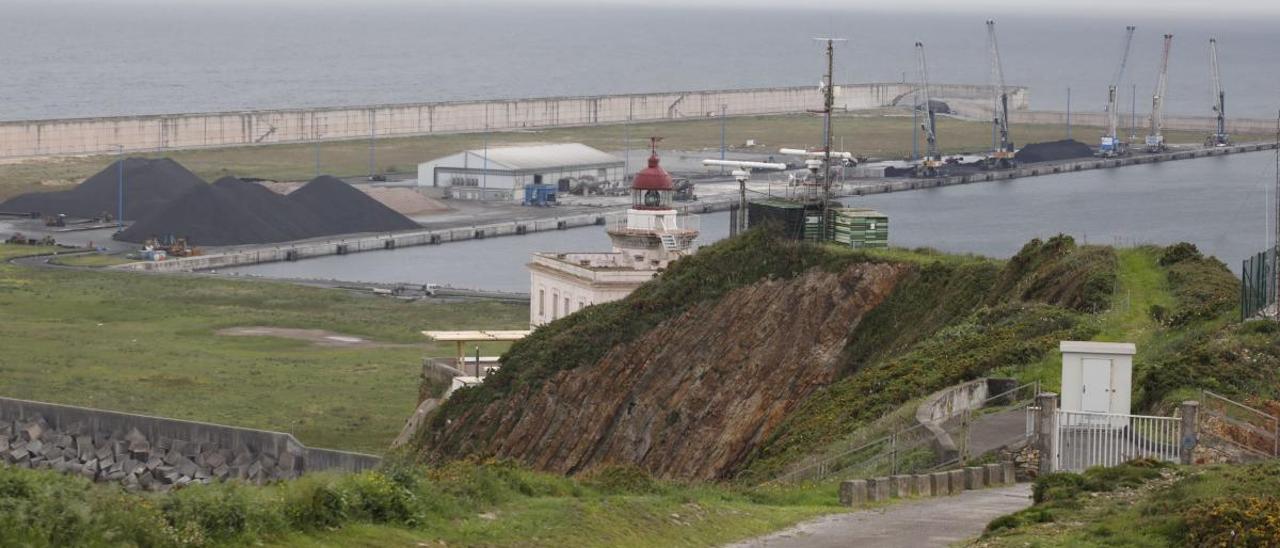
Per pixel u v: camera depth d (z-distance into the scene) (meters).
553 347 94.44
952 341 72.38
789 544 39.09
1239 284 75.00
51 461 101.31
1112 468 44.75
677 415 90.31
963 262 92.19
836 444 57.66
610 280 111.25
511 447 91.31
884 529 40.78
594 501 41.38
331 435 104.88
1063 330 66.69
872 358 89.94
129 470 99.69
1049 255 84.88
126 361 134.12
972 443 51.12
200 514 33.00
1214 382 53.66
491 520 38.28
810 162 138.38
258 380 126.19
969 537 39.44
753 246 98.88
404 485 38.31
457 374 107.81
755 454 73.25
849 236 100.94
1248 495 38.16
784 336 92.75
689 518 41.06
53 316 160.12
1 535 29.50
